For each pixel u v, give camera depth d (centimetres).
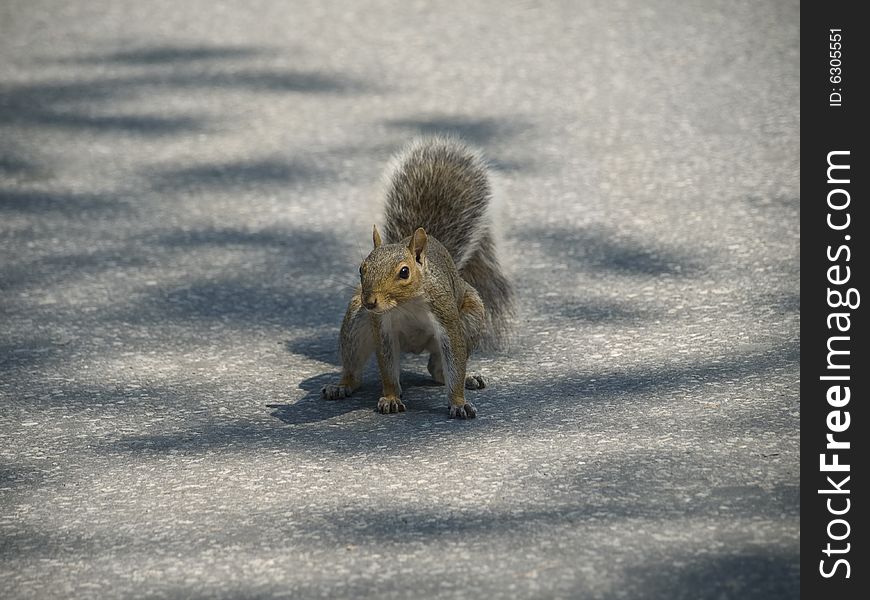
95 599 641
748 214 1321
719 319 1045
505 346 1012
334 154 1606
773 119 1664
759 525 688
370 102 1836
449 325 861
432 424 861
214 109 1819
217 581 653
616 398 891
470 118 1742
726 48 2033
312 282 1191
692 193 1407
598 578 636
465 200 1002
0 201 1449
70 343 1045
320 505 738
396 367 891
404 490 754
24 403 920
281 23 2325
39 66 2072
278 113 1792
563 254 1242
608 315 1073
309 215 1391
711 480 747
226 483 776
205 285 1184
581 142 1623
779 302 1074
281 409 902
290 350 1028
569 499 730
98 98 1883
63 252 1280
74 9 2488
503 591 627
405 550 677
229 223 1368
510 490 746
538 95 1839
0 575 669
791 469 759
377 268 833
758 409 855
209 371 981
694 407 864
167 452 828
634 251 1240
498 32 2214
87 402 920
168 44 2192
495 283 1036
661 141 1608
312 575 654
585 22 2252
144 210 1415
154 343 1045
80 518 734
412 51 2106
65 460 820
